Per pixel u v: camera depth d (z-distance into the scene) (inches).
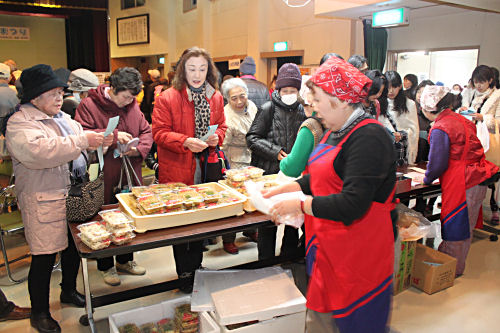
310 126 79.7
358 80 56.6
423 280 111.1
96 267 125.3
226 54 399.5
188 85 105.4
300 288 107.4
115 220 73.4
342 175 59.4
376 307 61.6
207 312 82.1
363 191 54.8
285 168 84.1
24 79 80.0
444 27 237.9
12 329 93.3
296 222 72.3
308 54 299.0
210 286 86.6
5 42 321.1
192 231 76.0
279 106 114.0
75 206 80.0
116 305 104.1
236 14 377.1
